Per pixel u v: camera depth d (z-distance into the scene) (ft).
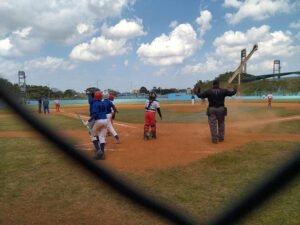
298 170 6.15
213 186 10.84
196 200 9.32
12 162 15.17
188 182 11.42
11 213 8.73
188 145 19.80
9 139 23.31
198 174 12.57
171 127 31.35
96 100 16.52
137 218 8.21
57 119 43.45
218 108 20.20
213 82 20.65
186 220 7.59
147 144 20.59
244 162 14.46
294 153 6.19
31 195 10.25
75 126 33.17
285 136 22.86
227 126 30.94
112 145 20.43
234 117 41.96
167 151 17.78
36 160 15.53
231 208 7.16
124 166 14.08
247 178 11.69
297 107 65.82
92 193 10.31
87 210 8.86
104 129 16.75
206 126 31.78
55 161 15.20
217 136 20.48
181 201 9.23
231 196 9.64
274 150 17.13
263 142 20.08
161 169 13.48
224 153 16.79
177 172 12.93
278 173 6.35
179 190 10.42
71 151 6.98
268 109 58.90
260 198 6.69
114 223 7.93
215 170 13.16
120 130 29.53
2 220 8.23
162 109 70.33
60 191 10.60
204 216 7.88
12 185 11.37
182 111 61.57
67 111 71.05
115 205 9.18
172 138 23.22
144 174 12.62
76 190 10.66
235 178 11.79
